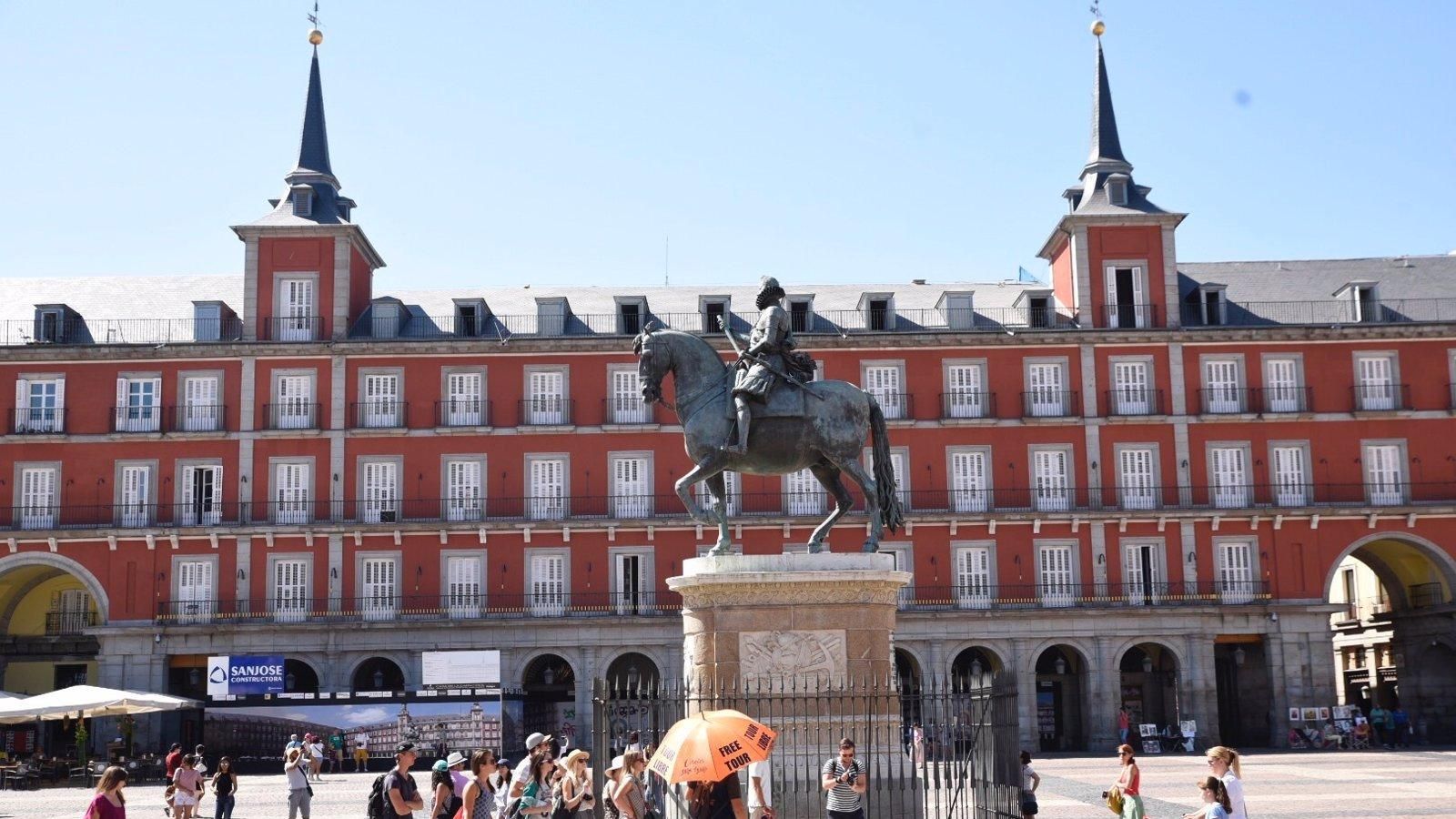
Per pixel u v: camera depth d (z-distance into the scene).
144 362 55.94
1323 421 56.28
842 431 16.62
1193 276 61.66
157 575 54.59
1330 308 58.81
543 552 55.12
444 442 55.81
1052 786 34.66
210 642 53.91
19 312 59.44
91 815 13.37
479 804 15.36
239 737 46.56
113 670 53.75
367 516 55.19
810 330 58.53
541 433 55.91
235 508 55.12
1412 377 56.69
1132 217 57.44
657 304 60.62
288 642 53.97
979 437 56.41
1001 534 55.59
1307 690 54.38
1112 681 54.31
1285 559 55.38
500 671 53.66
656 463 55.94
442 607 54.59
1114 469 56.16
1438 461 56.12
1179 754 51.72
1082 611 54.31
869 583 15.86
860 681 15.70
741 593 15.80
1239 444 56.34
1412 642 58.50
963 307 58.56
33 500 55.16
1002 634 54.50
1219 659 59.25
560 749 31.89
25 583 58.69
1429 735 57.12
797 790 14.94
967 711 17.28
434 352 56.22
